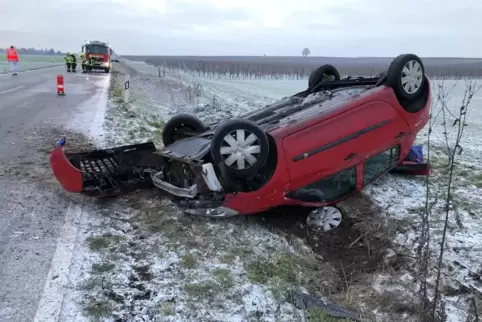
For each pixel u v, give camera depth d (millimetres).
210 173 5055
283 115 6109
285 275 4371
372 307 4137
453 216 6141
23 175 6648
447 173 8336
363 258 5246
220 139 4969
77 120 11320
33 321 3346
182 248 4652
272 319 3674
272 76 51531
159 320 3488
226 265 4398
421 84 6203
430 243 5258
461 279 4547
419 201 6750
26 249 4414
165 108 15391
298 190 5504
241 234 5156
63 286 3820
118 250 4531
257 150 5031
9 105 13500
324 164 5445
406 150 6496
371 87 6281
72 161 6246
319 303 4035
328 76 7762
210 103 16688
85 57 36438
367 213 6301
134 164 6668
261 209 5324
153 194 6223
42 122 10812
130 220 5395
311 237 5684
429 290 4332
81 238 4750
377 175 6195
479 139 12836
